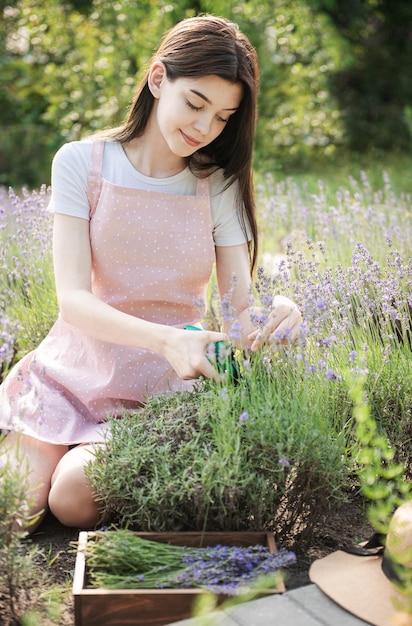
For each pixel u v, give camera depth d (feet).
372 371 8.43
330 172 26.66
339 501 7.54
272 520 7.38
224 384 7.43
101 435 7.88
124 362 8.38
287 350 7.72
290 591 6.42
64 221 8.32
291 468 7.13
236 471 6.80
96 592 6.23
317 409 7.41
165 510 6.95
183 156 8.14
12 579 6.57
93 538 6.98
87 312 7.93
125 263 8.39
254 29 27.07
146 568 6.61
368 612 6.11
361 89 34.81
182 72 7.65
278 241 15.07
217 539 6.95
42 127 27.50
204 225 8.57
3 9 27.22
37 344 10.74
